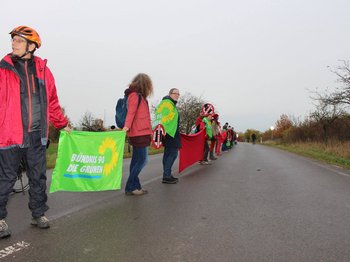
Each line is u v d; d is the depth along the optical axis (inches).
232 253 125.5
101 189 200.7
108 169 203.6
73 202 206.1
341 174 348.8
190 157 385.4
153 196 225.1
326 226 159.6
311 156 641.0
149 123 230.4
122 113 226.2
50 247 130.3
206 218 171.5
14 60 143.5
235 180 298.0
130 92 223.0
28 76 147.2
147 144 228.2
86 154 194.7
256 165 438.9
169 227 156.2
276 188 258.5
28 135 146.9
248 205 200.2
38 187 153.6
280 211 186.7
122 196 224.8
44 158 154.9
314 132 1109.1
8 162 142.9
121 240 138.4
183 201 210.1
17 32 142.2
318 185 274.8
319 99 844.0
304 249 130.1
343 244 135.9
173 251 127.0
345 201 213.8
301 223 164.2
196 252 126.1
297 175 336.8
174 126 273.6
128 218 170.9
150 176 323.0
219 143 678.5
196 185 269.9
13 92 142.4
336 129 944.3
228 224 161.5
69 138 188.7
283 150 929.5
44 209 156.3
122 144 209.5
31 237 141.8
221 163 464.8
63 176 186.4
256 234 147.2
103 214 178.1
